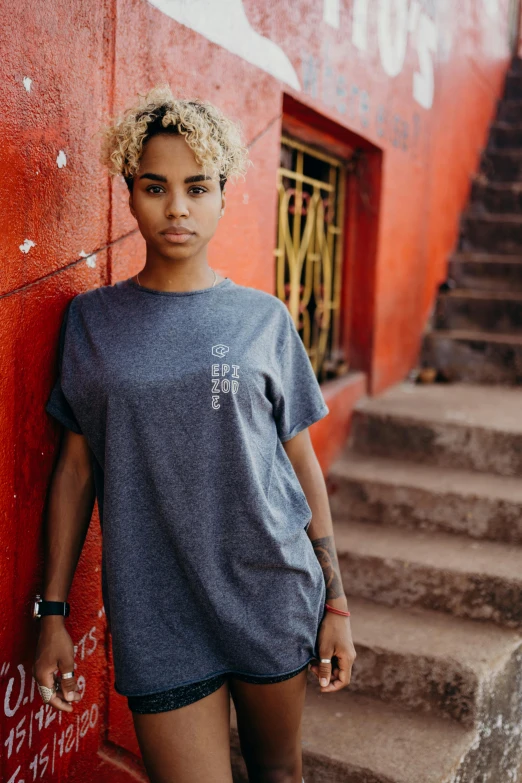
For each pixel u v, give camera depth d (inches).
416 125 165.6
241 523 58.7
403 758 87.6
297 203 130.0
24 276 63.7
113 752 83.7
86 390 58.1
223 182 62.1
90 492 65.1
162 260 60.6
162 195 58.1
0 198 60.2
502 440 132.0
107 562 59.3
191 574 58.7
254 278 106.9
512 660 101.0
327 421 134.5
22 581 66.9
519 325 181.6
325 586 66.2
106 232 74.5
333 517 132.3
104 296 62.9
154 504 58.5
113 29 72.4
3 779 66.9
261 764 67.1
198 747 59.9
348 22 126.3
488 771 97.6
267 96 103.5
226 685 63.6
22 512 66.0
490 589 107.7
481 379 175.0
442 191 191.9
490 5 229.5
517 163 230.7
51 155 65.7
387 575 114.0
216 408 57.2
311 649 63.7
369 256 150.4
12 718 67.4
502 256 205.2
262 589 60.1
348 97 128.5
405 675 98.5
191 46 85.7
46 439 68.2
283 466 64.8
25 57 61.6
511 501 119.3
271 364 61.4
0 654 64.7
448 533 124.5
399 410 144.5
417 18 159.5
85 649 77.4
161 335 58.8
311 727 93.9
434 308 190.2
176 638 60.1
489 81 238.4
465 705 94.6
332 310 150.3
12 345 62.9
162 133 57.0
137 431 57.0
